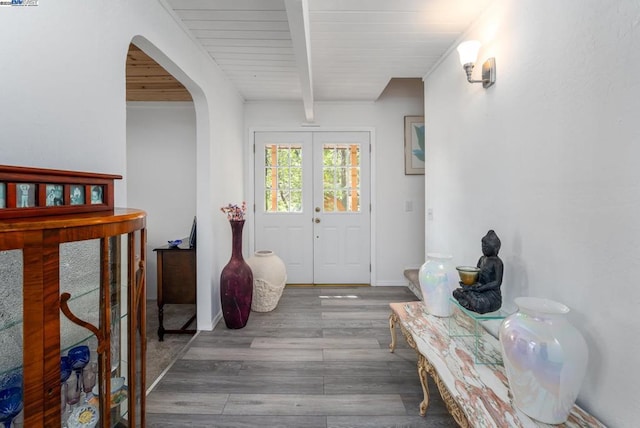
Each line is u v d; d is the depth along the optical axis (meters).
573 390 1.06
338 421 1.59
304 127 3.99
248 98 3.84
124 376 0.94
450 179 2.52
